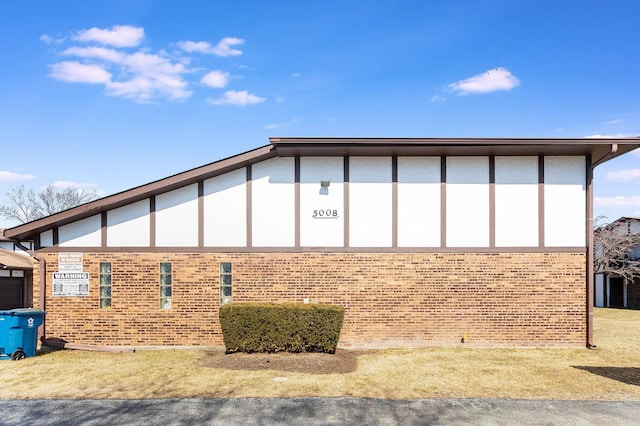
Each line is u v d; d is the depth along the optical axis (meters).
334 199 12.55
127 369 9.93
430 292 12.38
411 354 11.41
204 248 12.50
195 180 12.58
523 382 9.05
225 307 11.41
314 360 10.53
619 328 16.59
